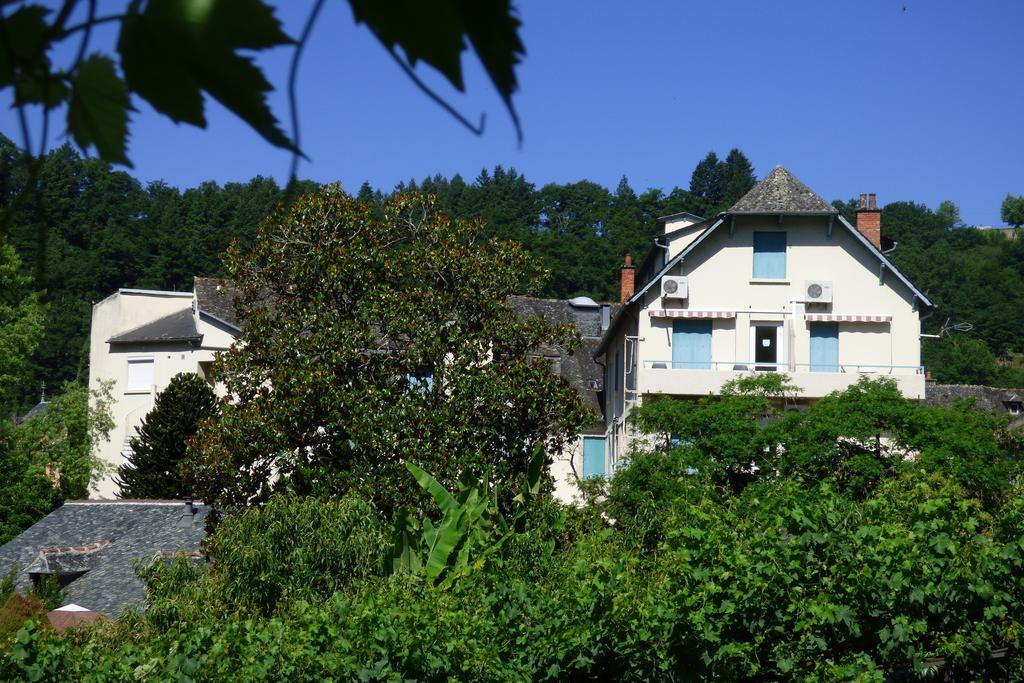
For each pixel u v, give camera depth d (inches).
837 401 853.2
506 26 27.4
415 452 867.4
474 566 480.4
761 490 752.3
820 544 390.9
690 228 1224.8
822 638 377.4
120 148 32.3
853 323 1143.0
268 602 558.3
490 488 823.1
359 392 895.7
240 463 906.7
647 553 618.8
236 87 29.1
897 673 399.5
